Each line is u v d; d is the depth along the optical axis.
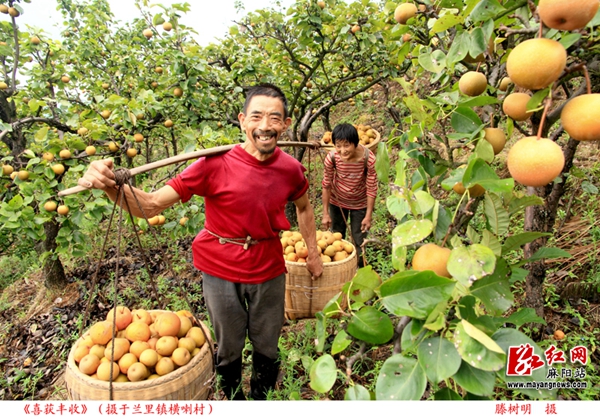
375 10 4.07
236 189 1.82
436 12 1.59
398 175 1.19
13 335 3.74
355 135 3.05
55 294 4.15
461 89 1.32
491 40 1.36
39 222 2.88
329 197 3.49
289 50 4.19
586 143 4.16
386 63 4.41
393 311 0.95
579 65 0.92
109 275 4.32
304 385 2.55
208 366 1.88
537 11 0.94
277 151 1.95
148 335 1.86
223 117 4.37
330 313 1.15
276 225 1.98
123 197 1.62
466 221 1.24
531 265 2.27
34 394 2.92
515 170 0.95
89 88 4.93
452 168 1.38
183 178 1.83
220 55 4.46
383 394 0.92
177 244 4.87
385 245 1.28
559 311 2.71
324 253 2.84
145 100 3.35
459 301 0.99
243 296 2.00
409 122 1.49
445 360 0.89
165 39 3.85
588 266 2.92
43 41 4.01
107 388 1.66
